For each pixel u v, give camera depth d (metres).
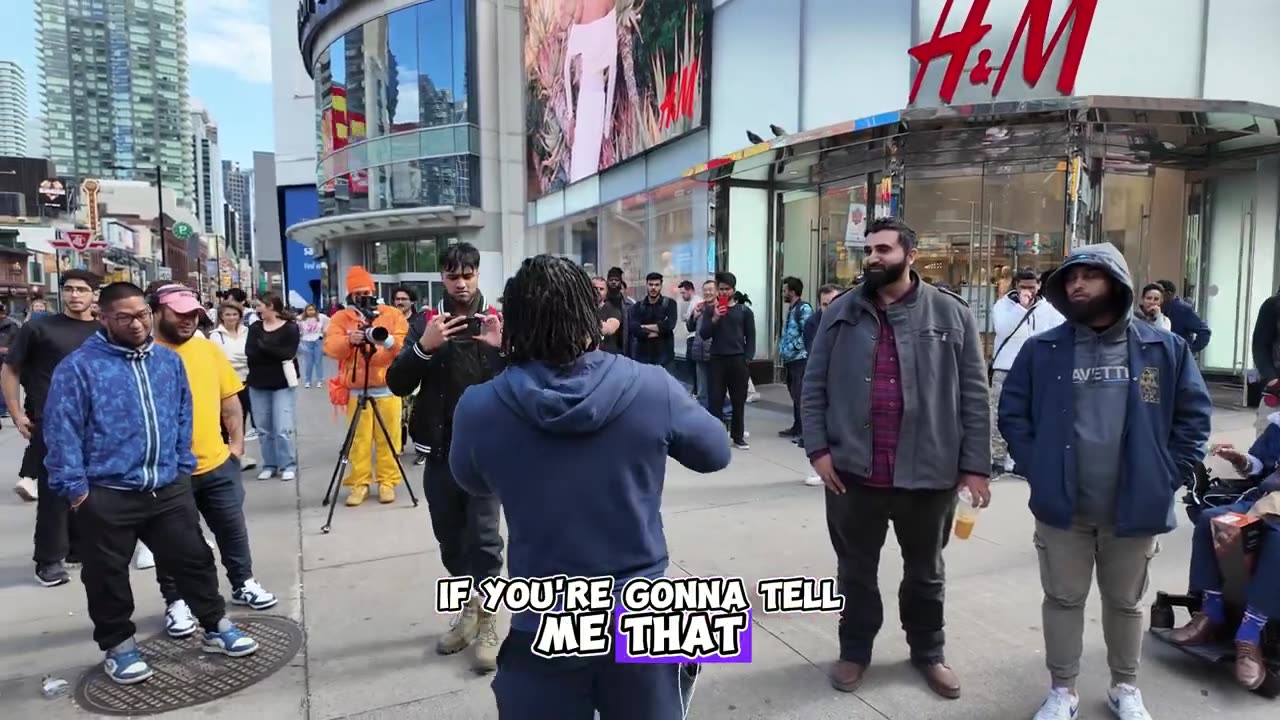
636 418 1.69
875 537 3.13
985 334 9.56
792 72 10.52
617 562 1.71
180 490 3.35
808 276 11.85
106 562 3.16
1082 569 2.83
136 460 3.15
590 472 1.67
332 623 3.82
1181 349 2.72
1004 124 8.16
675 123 13.41
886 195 9.52
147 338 3.24
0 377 4.48
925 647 3.17
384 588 4.27
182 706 3.07
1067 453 2.76
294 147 36.69
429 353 3.32
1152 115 7.72
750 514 5.46
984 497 2.98
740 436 7.76
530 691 1.74
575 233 18.59
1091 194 8.86
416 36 23.02
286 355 6.73
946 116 7.84
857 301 3.11
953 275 9.69
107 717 3.01
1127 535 2.69
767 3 10.94
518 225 23.22
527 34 21.48
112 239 54.69
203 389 3.78
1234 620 3.27
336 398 5.89
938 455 2.96
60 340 4.47
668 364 9.33
